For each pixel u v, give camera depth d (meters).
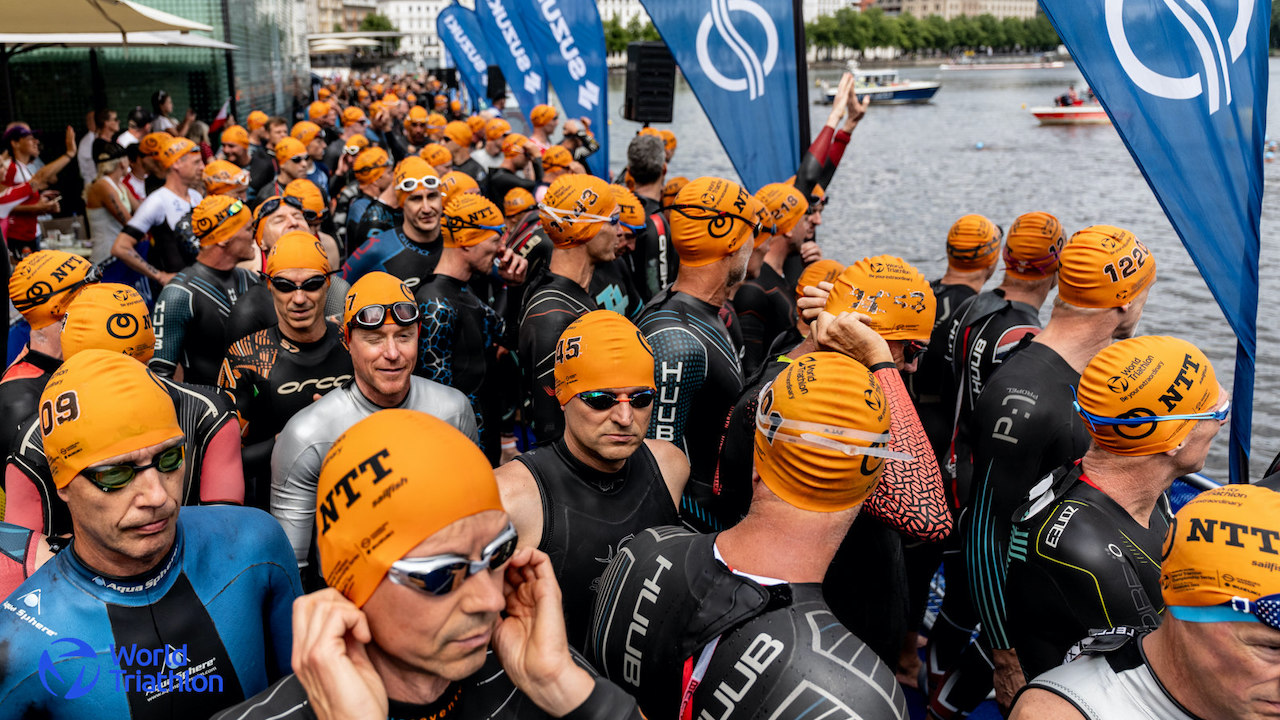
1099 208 20.48
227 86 15.16
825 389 1.54
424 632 1.17
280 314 3.43
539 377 3.52
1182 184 3.02
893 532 2.50
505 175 9.20
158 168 7.59
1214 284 3.04
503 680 1.46
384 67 76.94
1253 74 3.02
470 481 1.18
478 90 15.54
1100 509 2.15
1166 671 1.48
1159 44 3.00
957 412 3.56
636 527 2.39
